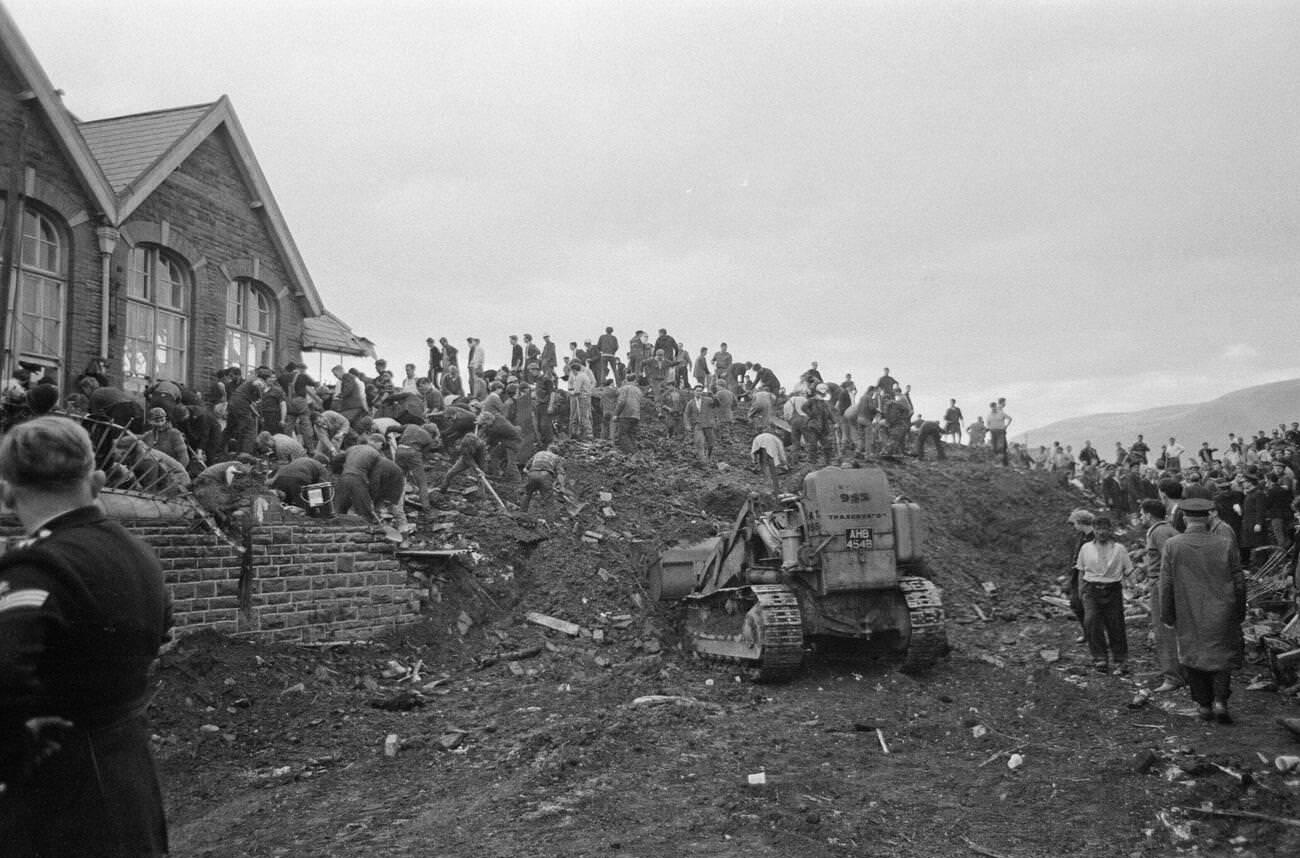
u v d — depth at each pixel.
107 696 2.40
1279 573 13.87
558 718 8.88
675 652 12.66
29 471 2.51
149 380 15.04
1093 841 5.81
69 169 13.30
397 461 14.84
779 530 11.92
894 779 7.07
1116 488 22.77
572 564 14.23
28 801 2.27
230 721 8.59
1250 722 8.09
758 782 6.84
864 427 24.66
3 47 12.12
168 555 9.52
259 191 17.48
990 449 28.81
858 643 12.45
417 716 9.06
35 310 12.88
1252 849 5.61
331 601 10.86
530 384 23.38
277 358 18.31
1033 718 8.85
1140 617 13.96
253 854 5.82
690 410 23.09
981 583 17.98
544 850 5.69
